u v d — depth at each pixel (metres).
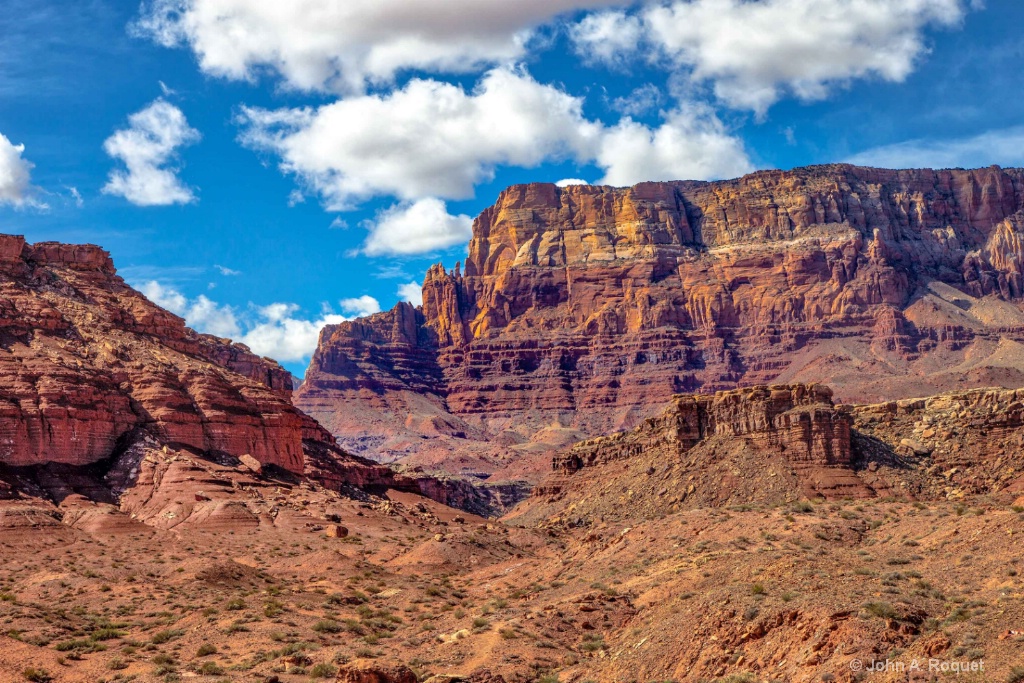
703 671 82.94
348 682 86.94
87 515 175.38
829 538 114.75
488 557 166.00
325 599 138.62
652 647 89.06
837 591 87.62
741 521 127.81
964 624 76.88
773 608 85.62
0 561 154.12
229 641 115.50
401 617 129.00
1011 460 172.50
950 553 96.38
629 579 115.75
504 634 99.75
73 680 101.19
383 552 172.62
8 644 108.88
